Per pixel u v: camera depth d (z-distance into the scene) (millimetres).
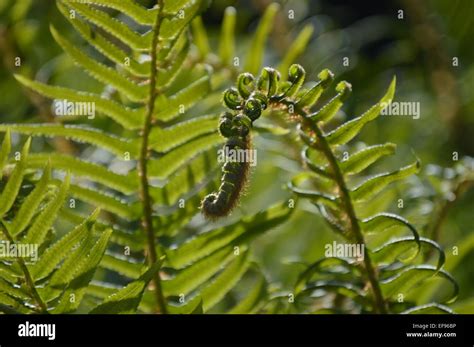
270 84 1381
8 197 1377
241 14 2205
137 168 1482
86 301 1478
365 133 1967
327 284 1473
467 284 1777
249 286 1708
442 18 2078
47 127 1458
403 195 1661
